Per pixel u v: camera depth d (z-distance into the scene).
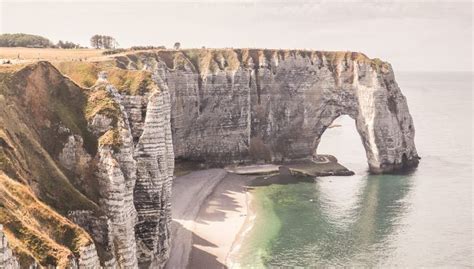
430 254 92.00
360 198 126.62
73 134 67.12
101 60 120.88
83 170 64.69
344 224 107.38
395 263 88.25
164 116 84.12
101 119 69.38
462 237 99.94
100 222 58.84
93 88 74.06
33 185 56.47
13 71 68.62
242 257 89.38
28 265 41.84
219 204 119.19
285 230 103.19
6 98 64.25
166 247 82.25
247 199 124.62
